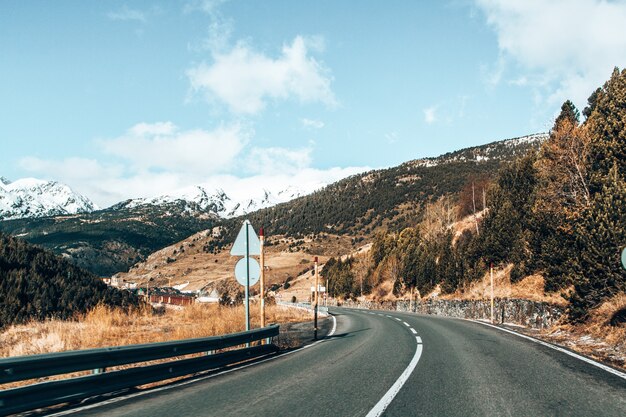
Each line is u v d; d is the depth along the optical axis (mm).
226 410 6062
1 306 21750
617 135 21750
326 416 5707
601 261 15000
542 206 27219
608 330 13422
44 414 5910
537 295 23391
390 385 7648
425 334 16984
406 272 60469
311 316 36281
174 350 8633
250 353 11703
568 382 7832
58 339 13812
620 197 15312
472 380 8039
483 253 38500
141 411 6047
